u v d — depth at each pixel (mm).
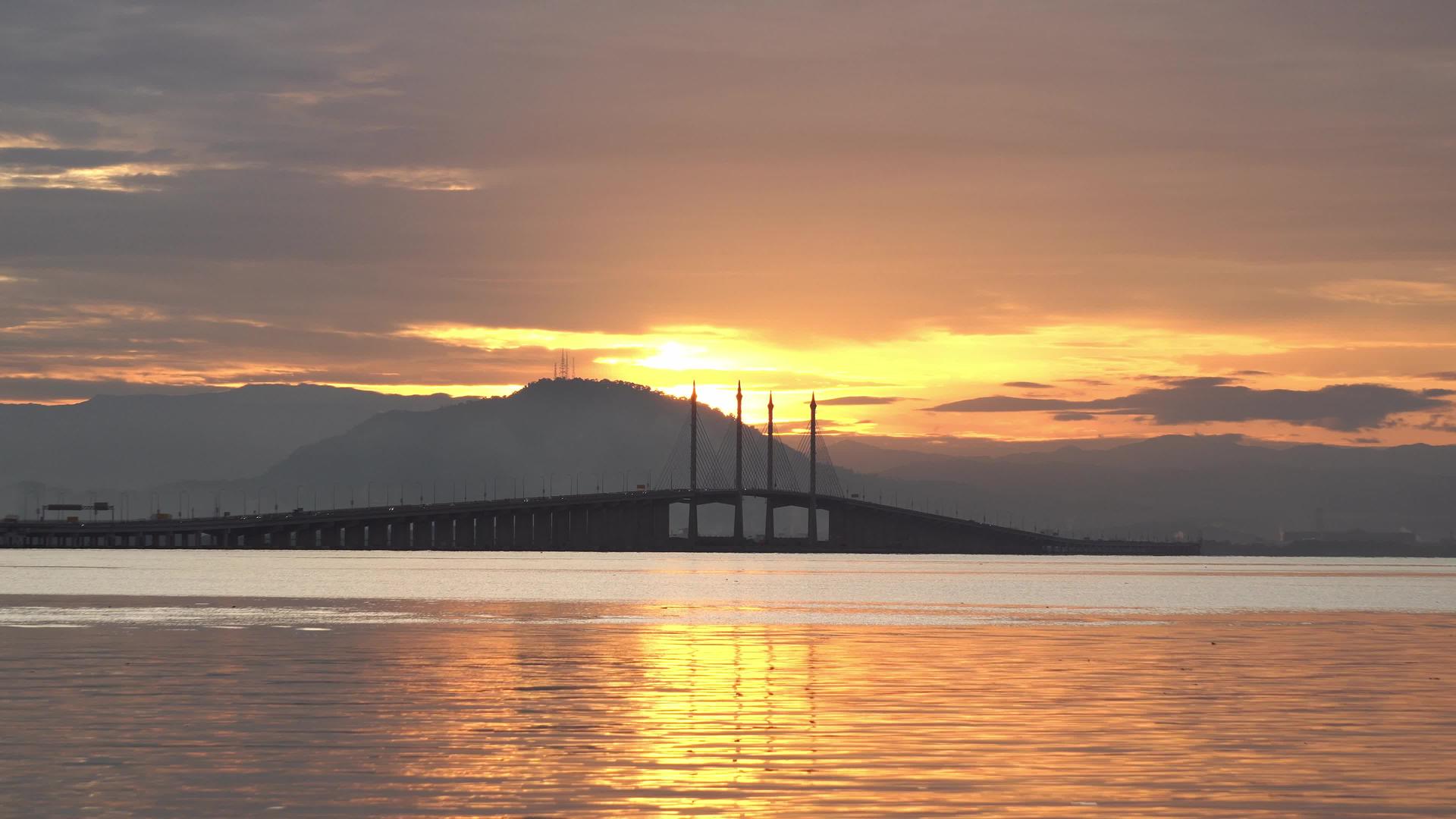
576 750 36562
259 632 78500
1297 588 181125
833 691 49312
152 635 75562
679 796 30984
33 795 30875
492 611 103500
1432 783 32688
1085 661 62188
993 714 43500
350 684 50938
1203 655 65625
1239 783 32656
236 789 31594
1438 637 79875
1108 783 32594
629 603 119625
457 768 34062
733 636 77062
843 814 29297
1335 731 40188
